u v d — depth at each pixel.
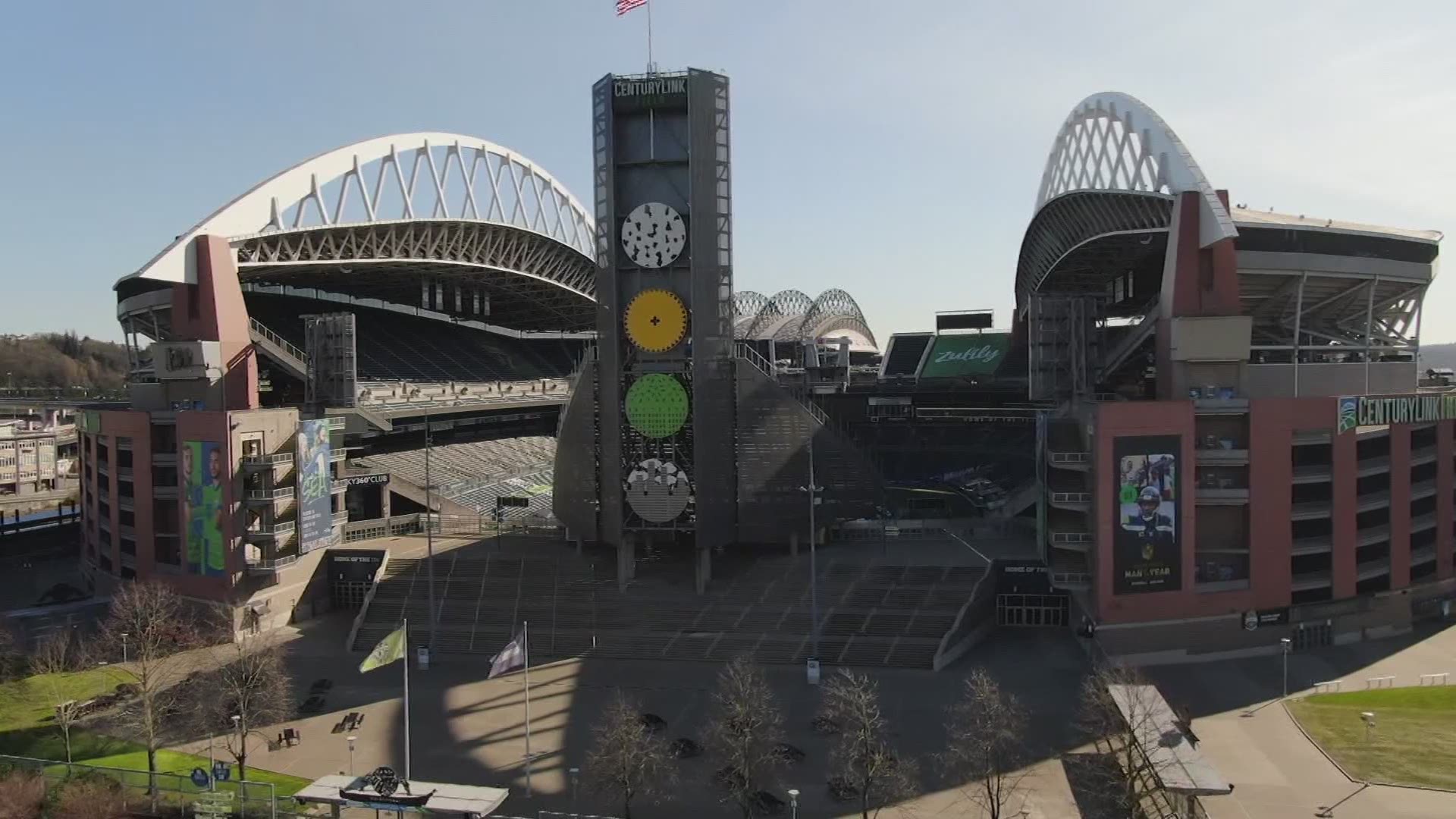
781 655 74.81
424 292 146.50
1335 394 89.19
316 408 111.56
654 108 85.88
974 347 144.00
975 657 75.12
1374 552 82.38
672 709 65.44
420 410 127.19
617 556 89.94
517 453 151.62
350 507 114.94
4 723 62.47
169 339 111.44
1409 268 92.06
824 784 53.66
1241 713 63.84
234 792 47.75
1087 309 93.06
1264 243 86.31
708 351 85.44
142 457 87.44
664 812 50.69
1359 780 53.03
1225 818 48.88
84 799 46.88
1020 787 52.72
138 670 71.62
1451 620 87.19
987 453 127.00
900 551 90.25
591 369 89.44
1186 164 81.31
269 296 143.12
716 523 85.88
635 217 86.06
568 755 58.38
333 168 116.06
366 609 84.88
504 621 81.94
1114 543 74.06
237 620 82.06
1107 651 74.19
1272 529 76.56
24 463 185.12
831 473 87.88
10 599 97.81
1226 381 78.62
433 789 46.50
